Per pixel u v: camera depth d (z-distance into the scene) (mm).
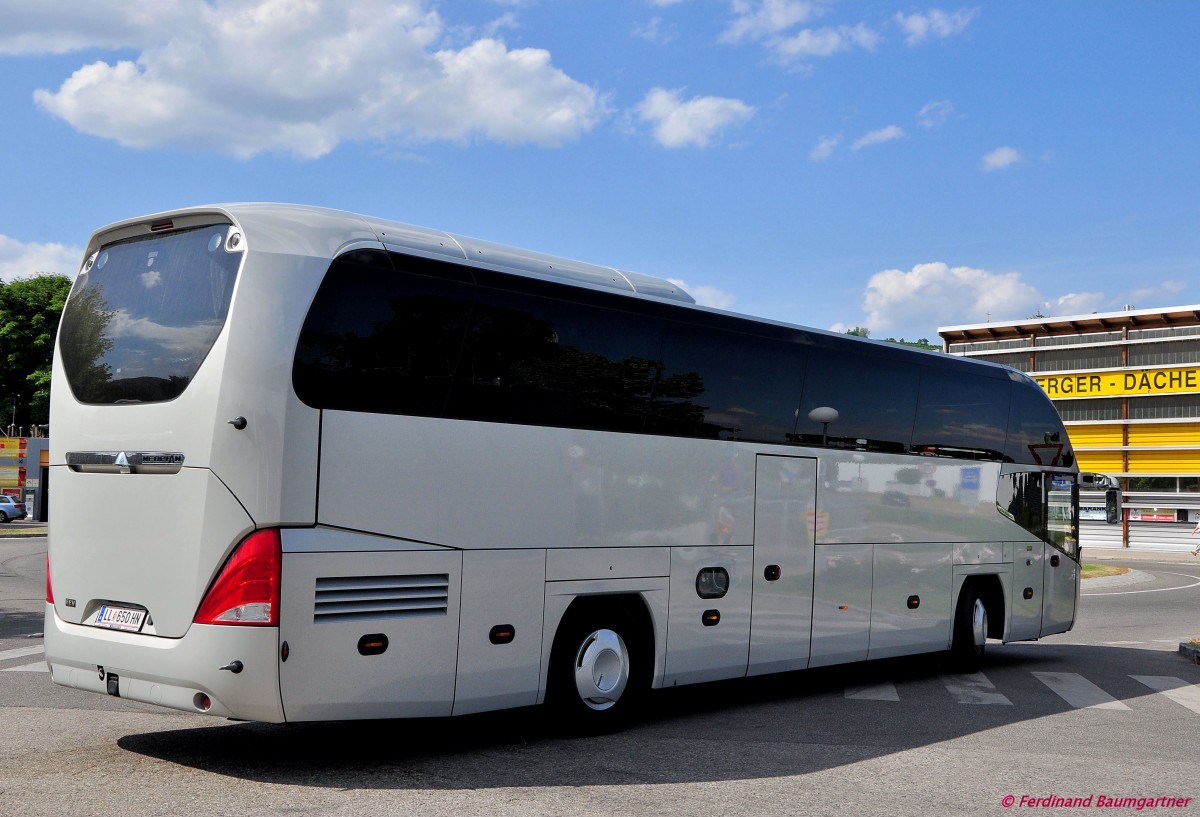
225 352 6527
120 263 7332
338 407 6797
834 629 10609
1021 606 13344
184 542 6547
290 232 6820
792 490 10195
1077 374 45500
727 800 6469
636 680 8758
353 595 6797
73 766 6980
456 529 7383
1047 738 8703
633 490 8672
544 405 8031
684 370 9203
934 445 12078
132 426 6895
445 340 7422
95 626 7047
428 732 8438
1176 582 30016
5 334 78250
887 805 6457
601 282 8820
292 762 7219
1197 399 43281
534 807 6160
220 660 6359
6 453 64312
